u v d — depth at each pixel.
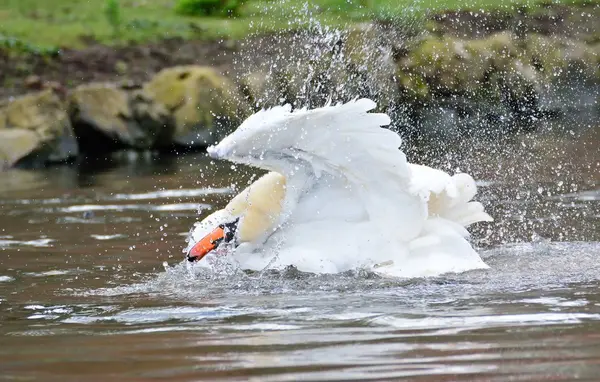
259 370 7.41
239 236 11.03
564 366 7.26
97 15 31.42
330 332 8.49
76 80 27.27
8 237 13.94
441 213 11.11
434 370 7.27
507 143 22.31
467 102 26.41
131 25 30.66
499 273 10.62
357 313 9.13
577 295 9.56
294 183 10.81
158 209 16.16
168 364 7.68
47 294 10.42
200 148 24.77
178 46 29.12
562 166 19.05
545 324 8.49
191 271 11.23
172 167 21.64
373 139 10.15
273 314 9.22
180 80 25.30
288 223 11.03
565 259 11.40
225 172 20.59
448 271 10.54
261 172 20.53
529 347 7.80
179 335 8.59
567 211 14.68
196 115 24.83
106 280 11.05
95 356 8.00
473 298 9.56
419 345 7.96
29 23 30.53
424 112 25.78
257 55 27.64
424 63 26.31
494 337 8.12
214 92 25.20
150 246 13.04
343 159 10.40
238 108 25.16
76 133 24.34
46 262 12.15
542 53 27.98
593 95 27.52
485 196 16.14
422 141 22.98
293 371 7.36
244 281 10.66
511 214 14.55
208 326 8.88
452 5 29.03
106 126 24.39
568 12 29.36
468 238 12.77
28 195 18.06
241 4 31.28
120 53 28.80
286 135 10.12
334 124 10.05
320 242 10.80
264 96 25.31
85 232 14.20
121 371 7.54
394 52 26.27
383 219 10.70
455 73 26.53
